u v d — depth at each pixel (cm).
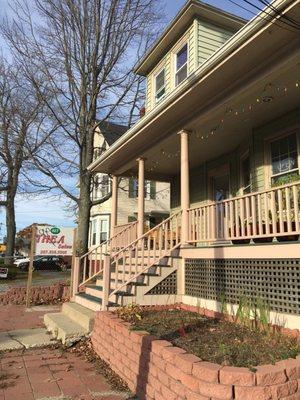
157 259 744
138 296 710
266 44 579
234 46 593
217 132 902
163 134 936
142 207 1054
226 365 343
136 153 1093
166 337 472
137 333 457
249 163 950
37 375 504
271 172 836
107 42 1408
